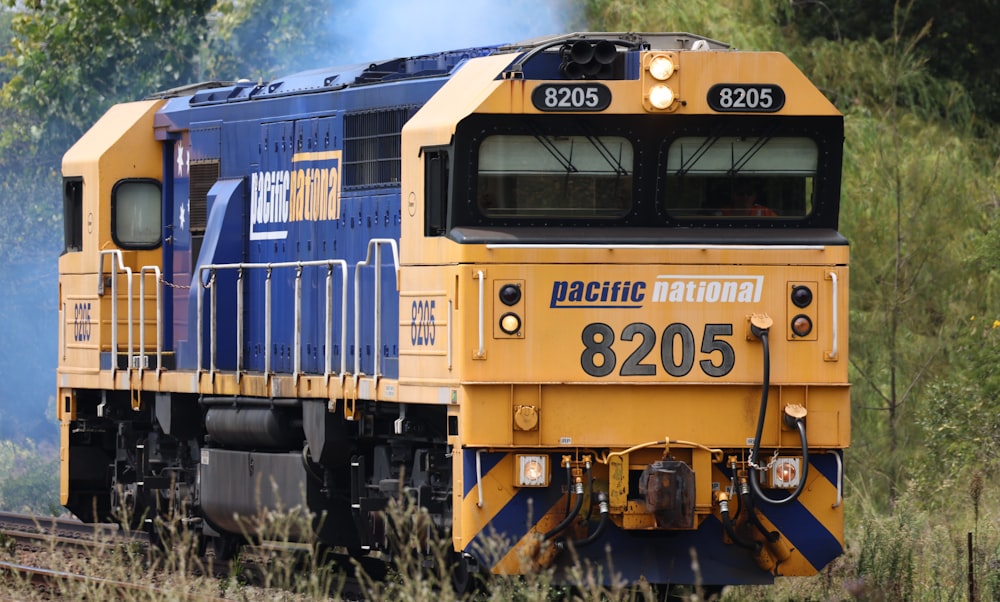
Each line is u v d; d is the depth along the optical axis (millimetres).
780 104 43094
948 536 49906
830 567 47281
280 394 52469
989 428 60844
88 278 64062
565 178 42969
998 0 105062
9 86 104000
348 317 51125
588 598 41562
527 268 42250
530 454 42188
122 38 101062
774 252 42781
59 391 66688
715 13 89250
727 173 43438
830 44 93875
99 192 63219
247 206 57906
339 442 50375
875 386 70250
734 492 42625
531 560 41406
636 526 42344
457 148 42500
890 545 47531
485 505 42062
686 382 42469
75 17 101250
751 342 42719
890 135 85750
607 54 43094
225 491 56219
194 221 61094
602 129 42906
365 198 50750
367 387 47562
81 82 100750
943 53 103750
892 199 76438
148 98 67312
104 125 66188
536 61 43281
